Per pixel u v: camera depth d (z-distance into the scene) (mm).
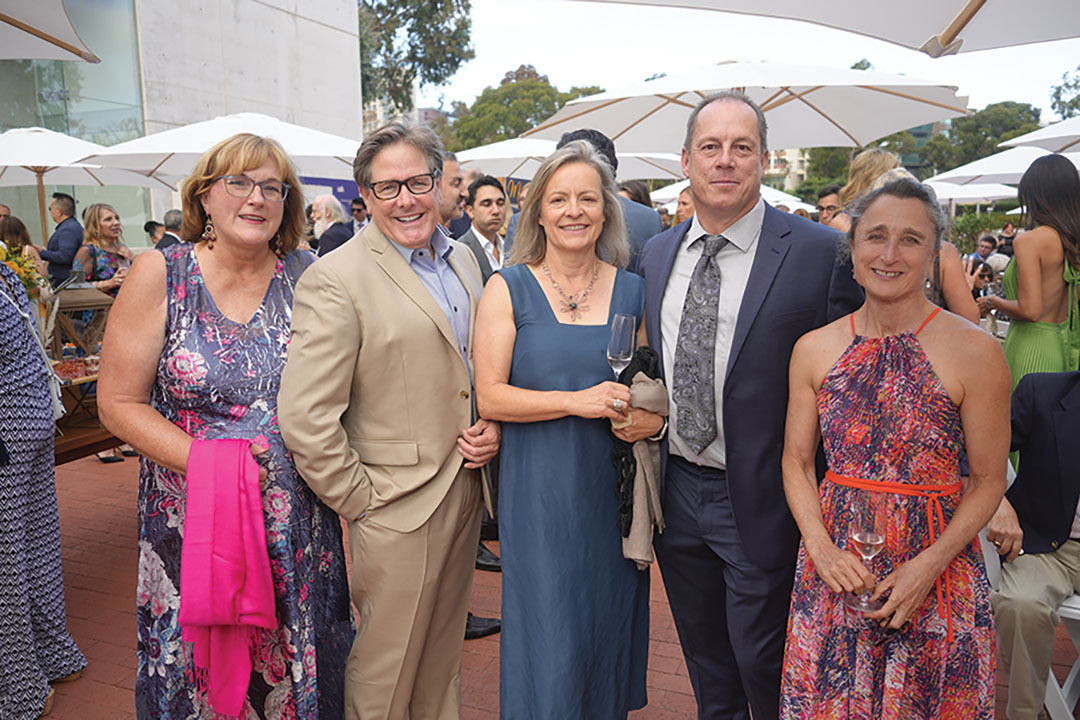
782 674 2037
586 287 2164
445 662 2393
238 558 1896
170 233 8117
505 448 2141
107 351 2018
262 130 5266
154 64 13414
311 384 1952
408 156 2043
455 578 2322
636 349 2164
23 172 7906
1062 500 2404
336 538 2275
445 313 2195
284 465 2057
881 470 1788
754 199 2076
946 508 1763
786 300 2043
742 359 2055
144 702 2143
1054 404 2426
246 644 1973
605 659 2131
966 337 1738
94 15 12469
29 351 2775
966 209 28188
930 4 1898
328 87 17672
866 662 1788
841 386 1842
